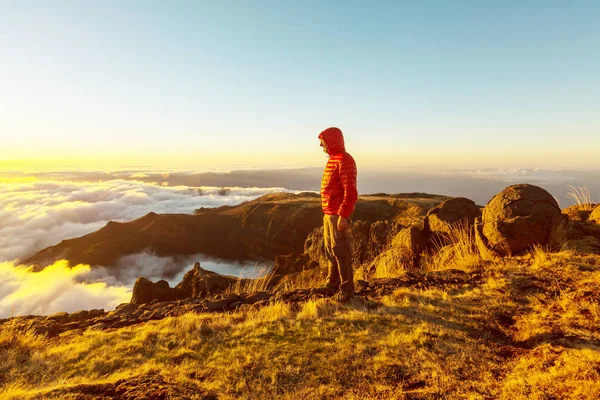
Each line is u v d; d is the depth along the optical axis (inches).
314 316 171.5
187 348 145.3
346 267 191.9
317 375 119.0
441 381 109.9
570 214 341.4
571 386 94.0
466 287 200.8
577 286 179.6
